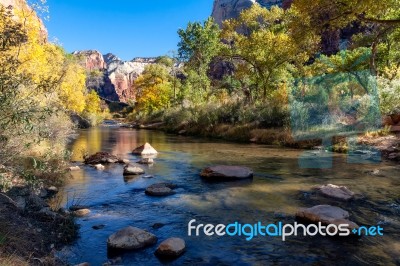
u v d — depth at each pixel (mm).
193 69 49844
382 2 13570
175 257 4469
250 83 37312
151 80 63875
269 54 30172
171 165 11961
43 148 9445
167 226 5664
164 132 33094
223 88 47719
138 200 7336
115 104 117750
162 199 7398
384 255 4383
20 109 4680
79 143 20578
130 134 29906
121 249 4688
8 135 4754
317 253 4508
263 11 34656
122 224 5777
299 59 30750
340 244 4785
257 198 7277
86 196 7613
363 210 6230
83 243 4941
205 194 7758
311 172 9938
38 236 4820
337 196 7055
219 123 26672
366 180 8641
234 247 4773
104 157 12711
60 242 4883
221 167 9742
